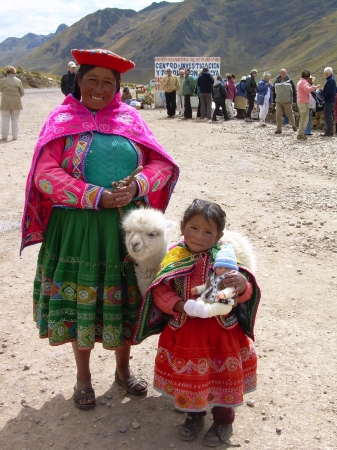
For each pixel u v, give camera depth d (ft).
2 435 11.18
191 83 67.62
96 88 10.66
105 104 10.94
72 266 10.91
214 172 35.76
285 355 14.14
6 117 48.85
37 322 12.03
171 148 45.29
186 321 10.02
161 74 89.25
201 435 11.09
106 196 10.27
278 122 53.47
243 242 10.94
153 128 58.39
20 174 34.94
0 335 15.34
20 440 11.03
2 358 14.19
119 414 11.81
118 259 10.92
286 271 19.60
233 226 24.61
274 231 23.85
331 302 17.11
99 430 11.30
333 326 15.64
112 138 10.85
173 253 10.26
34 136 51.78
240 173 35.37
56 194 10.34
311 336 15.08
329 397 12.35
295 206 27.61
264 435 11.07
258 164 38.22
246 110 69.77
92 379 13.16
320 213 26.35
